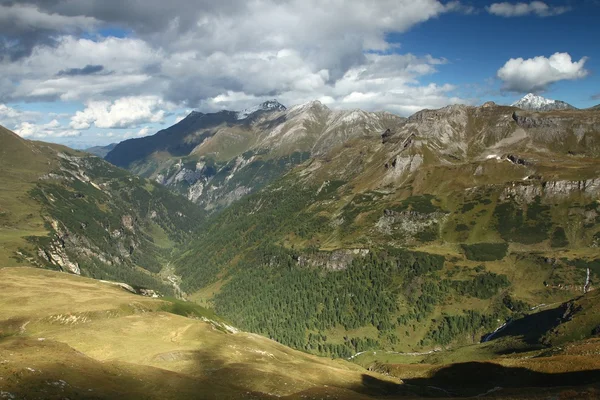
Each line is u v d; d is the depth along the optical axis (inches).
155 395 2743.6
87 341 4315.9
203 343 4702.3
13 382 2234.3
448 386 5305.1
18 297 6264.8
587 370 4387.3
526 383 4606.3
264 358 4712.1
